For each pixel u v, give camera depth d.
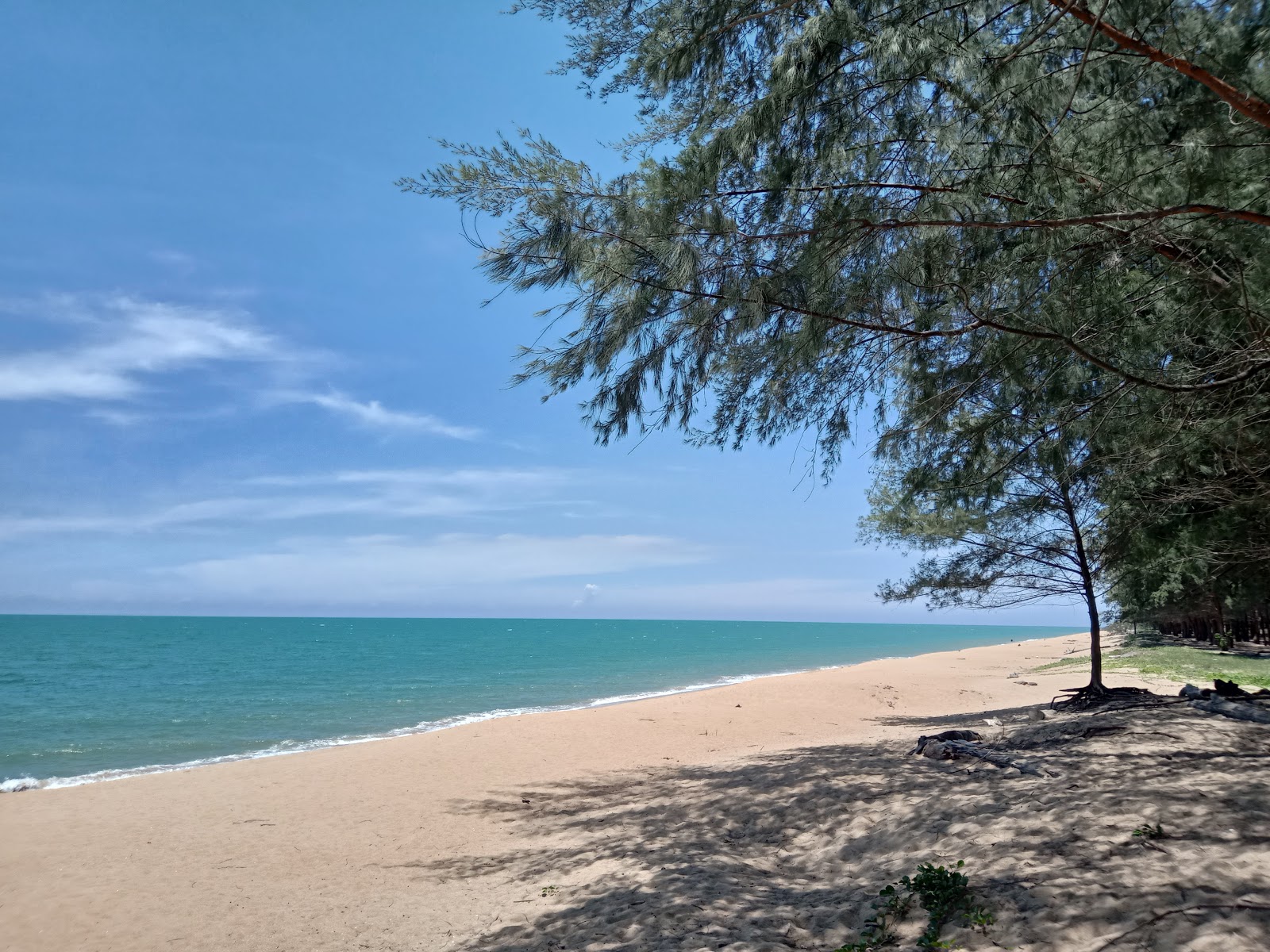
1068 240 4.44
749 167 4.55
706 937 4.89
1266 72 3.66
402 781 12.83
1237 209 3.84
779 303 4.66
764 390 5.41
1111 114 4.26
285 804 11.31
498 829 9.62
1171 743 8.62
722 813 8.79
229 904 7.09
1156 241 4.26
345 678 41.94
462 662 56.84
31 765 16.44
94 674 45.59
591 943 5.10
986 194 4.39
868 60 4.13
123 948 6.20
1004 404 5.27
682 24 4.48
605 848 7.98
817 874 6.38
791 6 4.25
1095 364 4.72
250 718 24.27
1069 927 3.98
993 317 4.68
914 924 4.58
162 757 17.31
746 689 26.39
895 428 5.45
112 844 9.31
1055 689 21.61
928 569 14.74
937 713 18.72
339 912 6.76
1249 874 4.12
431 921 6.29
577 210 4.48
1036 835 5.57
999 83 4.05
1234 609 8.24
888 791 8.34
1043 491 6.85
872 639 130.00
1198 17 3.75
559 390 4.87
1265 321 4.07
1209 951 3.36
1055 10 3.94
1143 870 4.48
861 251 4.61
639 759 14.20
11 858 8.79
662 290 4.55
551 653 71.81
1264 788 5.79
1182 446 5.05
